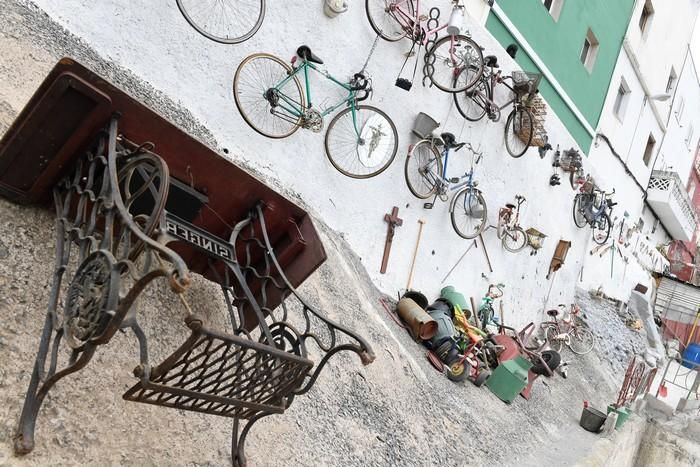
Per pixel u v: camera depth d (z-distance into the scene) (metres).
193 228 2.70
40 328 2.55
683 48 18.23
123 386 2.69
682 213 20.45
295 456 3.29
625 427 9.20
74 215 2.76
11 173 2.67
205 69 5.65
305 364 2.38
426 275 8.38
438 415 5.31
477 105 8.66
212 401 2.31
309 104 6.03
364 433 4.05
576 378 10.84
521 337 10.25
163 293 3.25
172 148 2.71
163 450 2.64
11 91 3.60
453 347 6.84
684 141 20.89
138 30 5.22
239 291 3.21
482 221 8.75
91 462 2.34
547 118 11.02
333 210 6.90
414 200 7.91
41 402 2.19
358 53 6.84
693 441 10.68
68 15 4.81
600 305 15.41
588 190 12.97
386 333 5.87
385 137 7.15
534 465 5.78
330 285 5.50
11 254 2.66
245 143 5.99
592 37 12.45
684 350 20.41
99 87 2.39
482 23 8.59
